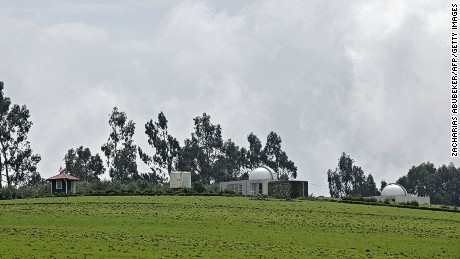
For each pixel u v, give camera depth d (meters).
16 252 88.00
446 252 101.19
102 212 128.62
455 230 120.62
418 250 101.81
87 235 103.94
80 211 129.75
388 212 139.75
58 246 93.31
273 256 92.50
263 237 107.31
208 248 96.31
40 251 89.31
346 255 95.56
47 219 120.31
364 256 95.38
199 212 130.88
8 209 132.50
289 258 91.62
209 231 111.31
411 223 126.38
